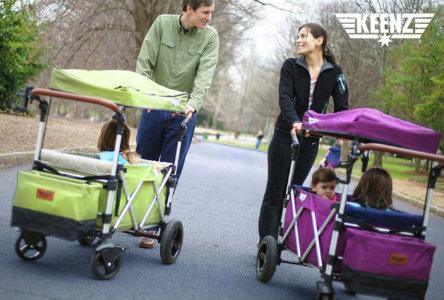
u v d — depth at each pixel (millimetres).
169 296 4262
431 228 10422
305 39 5762
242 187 12977
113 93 4391
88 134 19062
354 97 34281
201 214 8305
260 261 5250
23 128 14680
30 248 4648
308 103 5855
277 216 5918
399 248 4160
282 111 5719
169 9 26062
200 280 4832
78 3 21125
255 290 4789
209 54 5883
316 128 4805
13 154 10008
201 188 11438
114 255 4430
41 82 21891
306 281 5402
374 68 30125
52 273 4398
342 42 30484
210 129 98312
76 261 4844
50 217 4207
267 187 5949
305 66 5781
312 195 4727
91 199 4219
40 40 19516
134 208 4793
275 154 5859
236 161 23781
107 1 24859
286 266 5887
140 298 4109
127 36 27438
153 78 5996
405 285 4188
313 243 4625
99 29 25172
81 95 4418
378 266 4145
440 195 17797
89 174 4480
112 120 5133
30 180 4281
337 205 4348
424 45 24312
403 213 4426
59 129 17922
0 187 7785
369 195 4676
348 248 4219
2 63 16750
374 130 4320
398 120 4523
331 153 5582
